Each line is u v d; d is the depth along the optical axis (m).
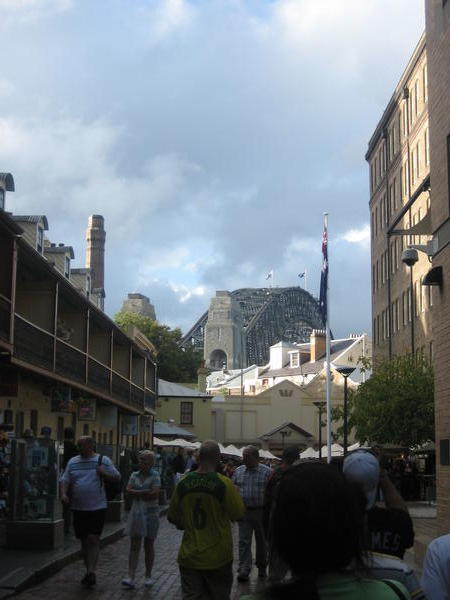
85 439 12.22
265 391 82.62
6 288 20.80
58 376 26.42
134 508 12.27
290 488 2.83
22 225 35.59
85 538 12.07
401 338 51.19
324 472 2.85
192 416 73.88
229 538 8.05
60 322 29.62
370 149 61.25
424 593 3.85
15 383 23.47
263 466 12.91
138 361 47.88
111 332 36.69
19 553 14.08
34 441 14.80
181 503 8.13
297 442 78.94
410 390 38.41
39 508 14.72
